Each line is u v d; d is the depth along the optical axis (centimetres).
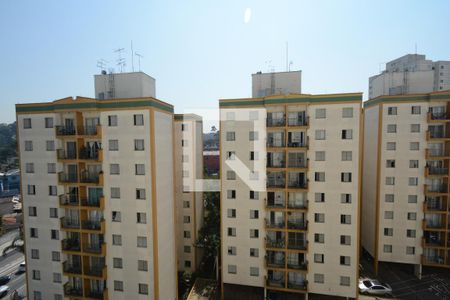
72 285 3250
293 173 3469
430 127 3856
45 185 3212
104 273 3048
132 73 3338
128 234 3023
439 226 3884
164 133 3241
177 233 4778
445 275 3938
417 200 3903
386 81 4166
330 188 3272
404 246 3972
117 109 2986
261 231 3478
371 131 4262
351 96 3175
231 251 3600
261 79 3769
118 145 2994
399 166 3953
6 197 9800
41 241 3259
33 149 3219
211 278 4453
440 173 3816
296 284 3394
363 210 4562
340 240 3269
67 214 3228
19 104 3219
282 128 3309
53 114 3155
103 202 3045
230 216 3578
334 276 3300
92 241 3206
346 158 3222
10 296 4453
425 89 4053
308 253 3353
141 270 3017
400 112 3919
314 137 3291
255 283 3525
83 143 3152
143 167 2955
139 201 2980
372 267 4231
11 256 5978
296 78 3644
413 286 3772
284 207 3366
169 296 3356
